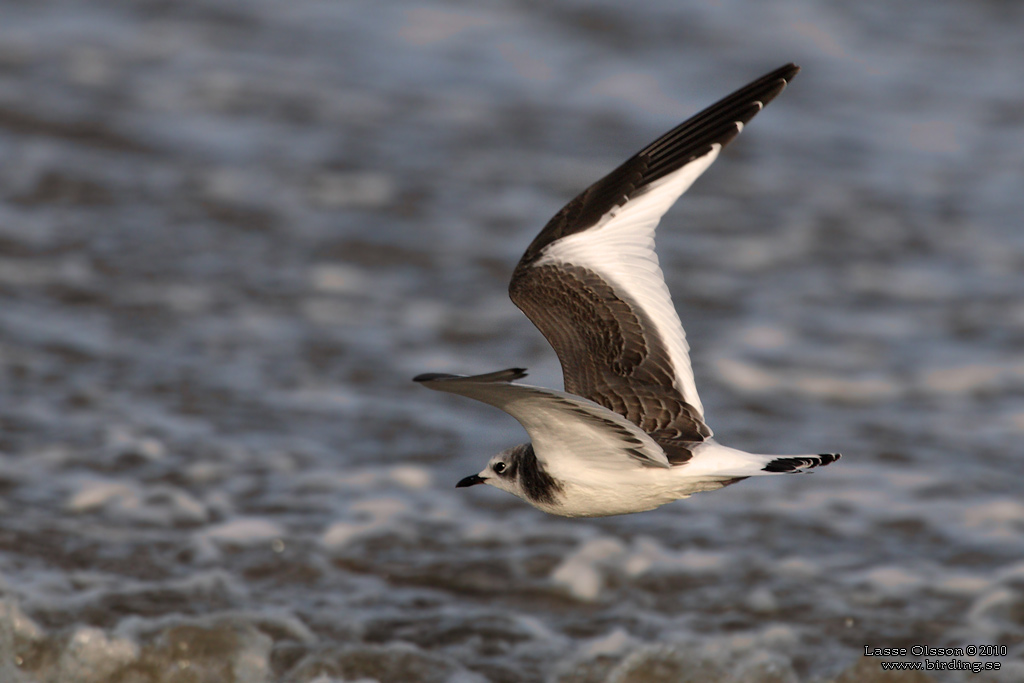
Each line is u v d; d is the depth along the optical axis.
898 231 19.78
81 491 12.07
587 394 7.34
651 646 9.90
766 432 14.02
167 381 14.55
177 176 20.38
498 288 17.52
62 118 21.86
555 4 28.66
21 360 14.68
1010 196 21.19
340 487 12.52
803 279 18.12
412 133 22.58
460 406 14.49
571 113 23.66
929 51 27.72
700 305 17.27
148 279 17.14
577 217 7.61
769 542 11.71
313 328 16.16
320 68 24.97
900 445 13.75
